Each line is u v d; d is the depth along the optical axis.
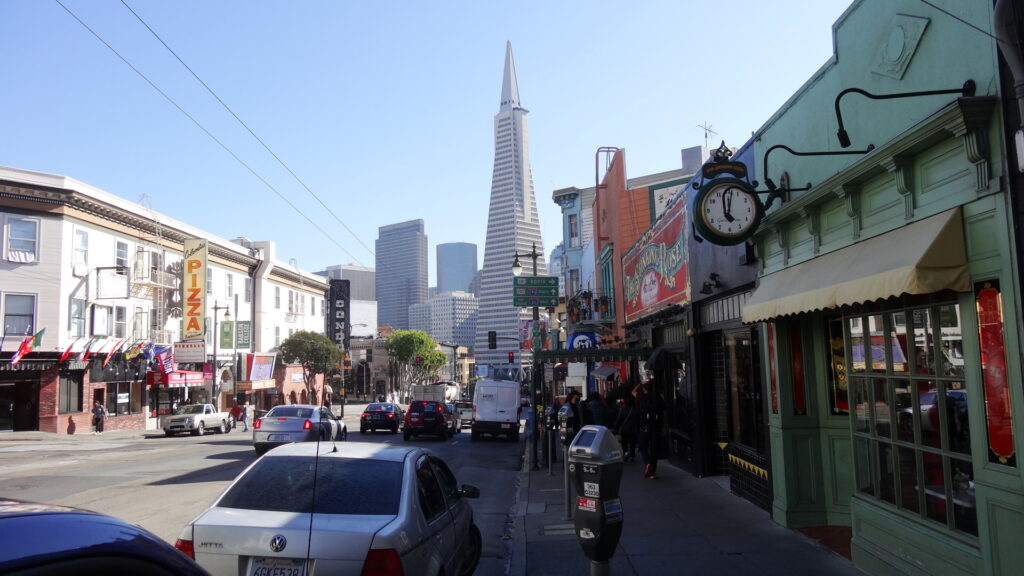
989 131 4.92
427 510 5.12
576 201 45.28
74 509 2.00
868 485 7.00
